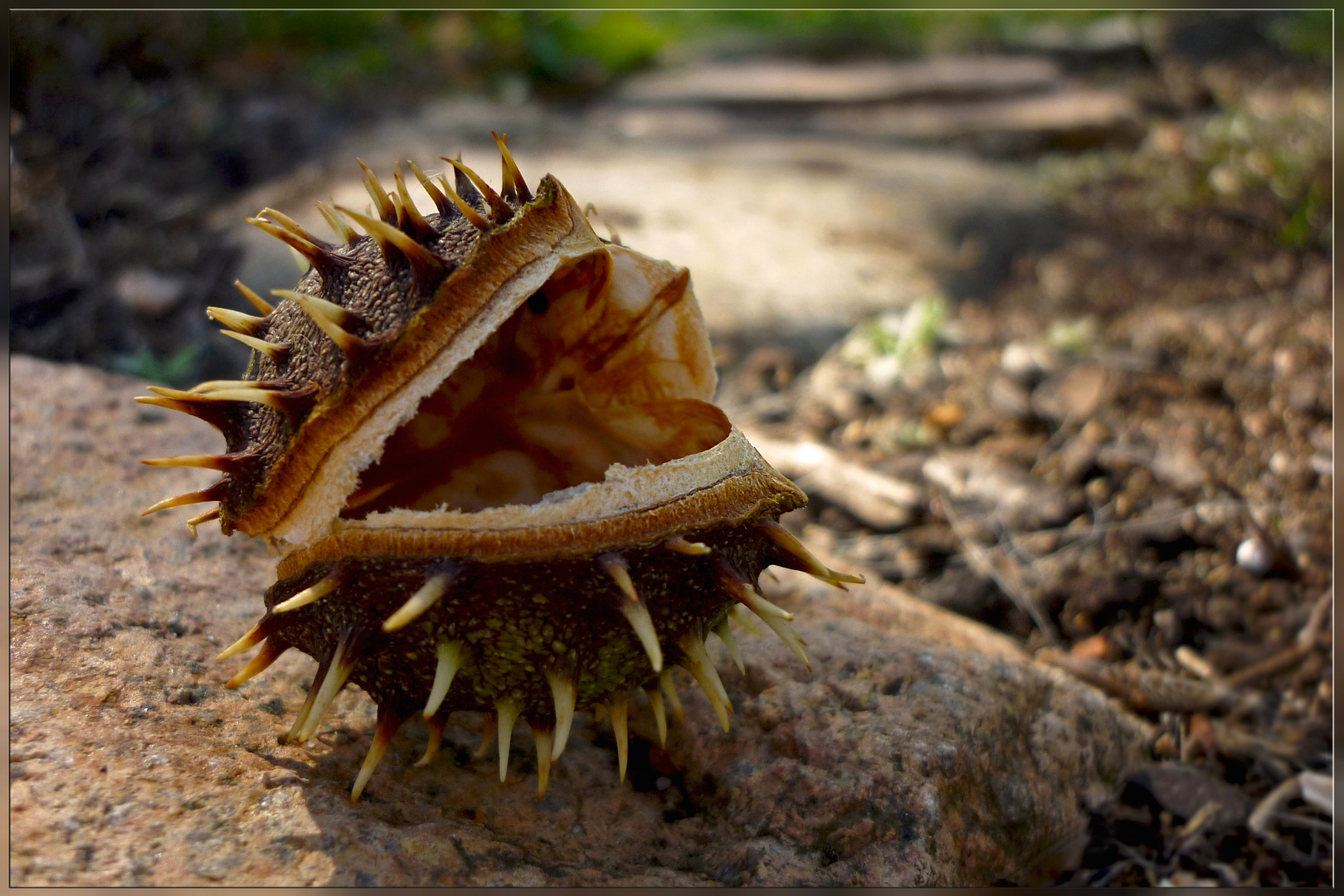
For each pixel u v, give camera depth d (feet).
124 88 1.45
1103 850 0.62
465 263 0.50
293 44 1.80
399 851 0.50
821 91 2.07
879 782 0.56
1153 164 1.77
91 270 1.11
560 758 0.58
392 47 1.92
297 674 0.58
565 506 0.50
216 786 0.52
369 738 0.56
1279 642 0.73
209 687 0.56
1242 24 2.43
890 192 1.53
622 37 2.18
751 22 2.78
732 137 1.80
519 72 1.99
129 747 0.52
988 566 0.80
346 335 0.49
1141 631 0.74
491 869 0.51
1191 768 0.65
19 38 1.33
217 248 1.16
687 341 0.60
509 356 0.57
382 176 1.33
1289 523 0.81
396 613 0.48
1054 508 0.87
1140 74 2.31
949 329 1.19
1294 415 0.96
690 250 1.25
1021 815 0.59
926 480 0.92
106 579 0.61
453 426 0.55
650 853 0.55
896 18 2.74
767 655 0.62
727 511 0.51
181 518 0.67
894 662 0.62
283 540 0.53
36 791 0.50
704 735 0.59
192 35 1.61
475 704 0.52
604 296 0.58
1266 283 1.29
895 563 0.82
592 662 0.51
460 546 0.49
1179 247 1.45
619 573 0.48
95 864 0.48
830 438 1.00
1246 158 1.69
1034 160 1.86
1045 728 0.62
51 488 0.67
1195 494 0.86
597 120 1.85
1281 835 0.63
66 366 0.81
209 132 1.44
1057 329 1.18
